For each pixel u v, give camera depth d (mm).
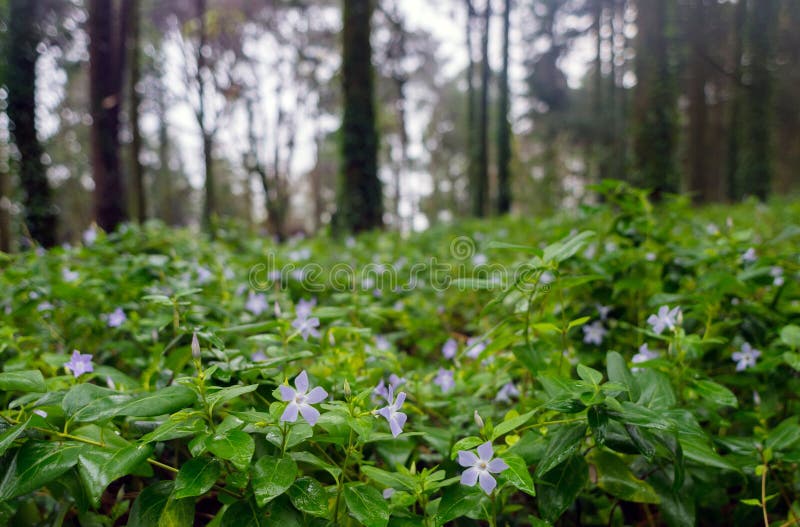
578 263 3037
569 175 35656
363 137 11109
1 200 13992
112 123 10453
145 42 20703
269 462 1430
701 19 18234
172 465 2150
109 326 3252
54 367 2336
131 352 2939
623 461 1946
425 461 2361
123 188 10633
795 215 7410
